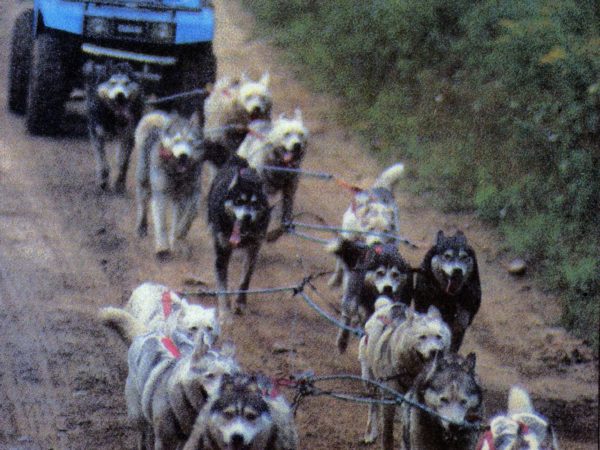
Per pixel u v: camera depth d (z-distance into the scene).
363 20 22.33
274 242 14.93
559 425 10.84
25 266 13.47
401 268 10.91
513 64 18.08
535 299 13.79
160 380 8.48
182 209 14.31
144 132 14.46
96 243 14.43
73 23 17.95
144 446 9.07
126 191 16.53
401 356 9.44
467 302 11.16
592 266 14.08
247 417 7.62
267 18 26.09
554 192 16.02
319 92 21.77
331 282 13.75
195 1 18.52
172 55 18.31
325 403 10.85
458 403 8.32
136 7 18.23
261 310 12.98
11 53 19.73
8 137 18.48
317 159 18.39
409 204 16.66
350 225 12.66
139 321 9.43
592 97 16.23
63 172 17.03
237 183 12.66
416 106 19.98
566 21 17.94
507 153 17.22
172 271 13.79
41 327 11.95
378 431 10.22
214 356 8.23
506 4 19.69
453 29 20.83
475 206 16.47
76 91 21.36
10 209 15.28
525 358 12.32
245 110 16.16
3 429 9.91
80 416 10.26
